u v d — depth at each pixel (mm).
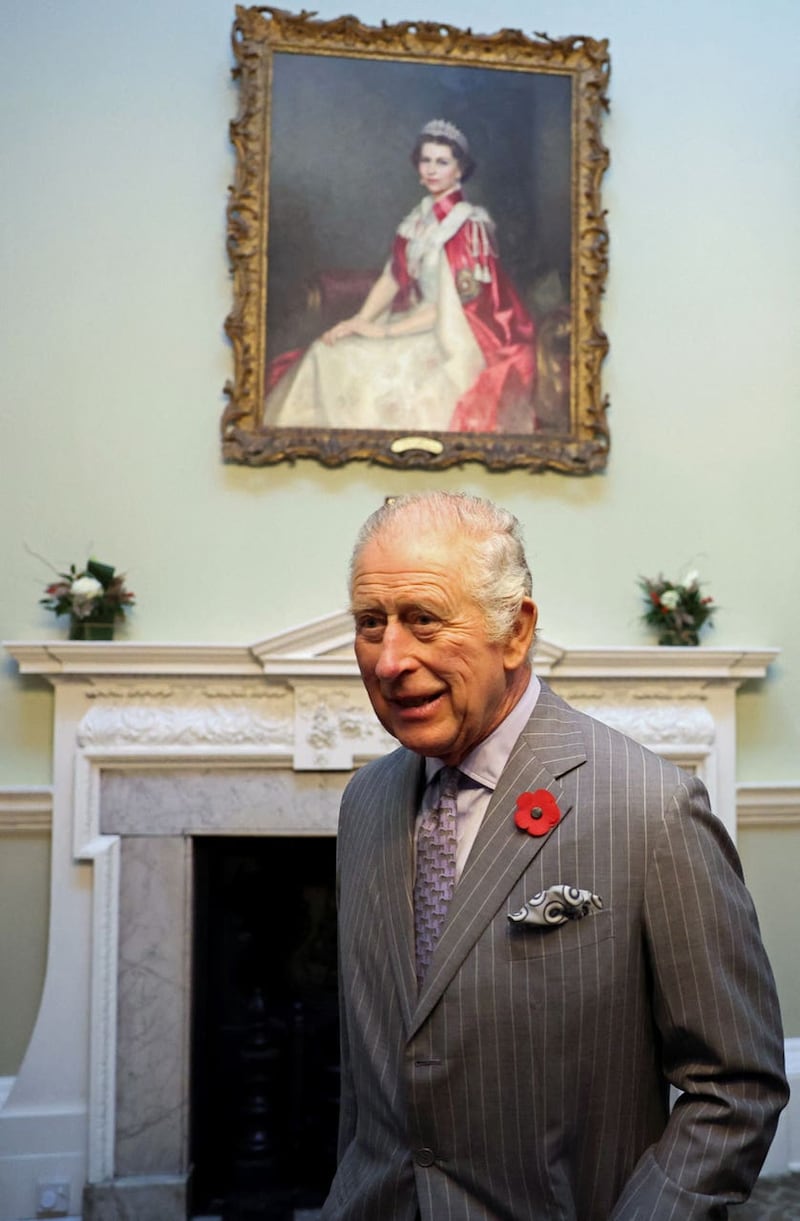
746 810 3971
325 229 3967
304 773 3703
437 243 4020
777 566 4137
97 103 3939
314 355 3924
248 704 3693
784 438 4188
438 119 4051
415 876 1470
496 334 4020
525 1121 1267
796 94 4266
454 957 1307
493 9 4141
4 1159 3471
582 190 4074
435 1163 1292
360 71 4023
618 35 4219
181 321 3924
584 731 1465
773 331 4219
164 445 3881
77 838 3594
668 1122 1324
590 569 4039
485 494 4000
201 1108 3760
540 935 1290
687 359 4160
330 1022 3957
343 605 3896
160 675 3645
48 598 3768
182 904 3643
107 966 3578
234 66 4020
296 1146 3863
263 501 3904
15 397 3826
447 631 1332
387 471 3965
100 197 3916
